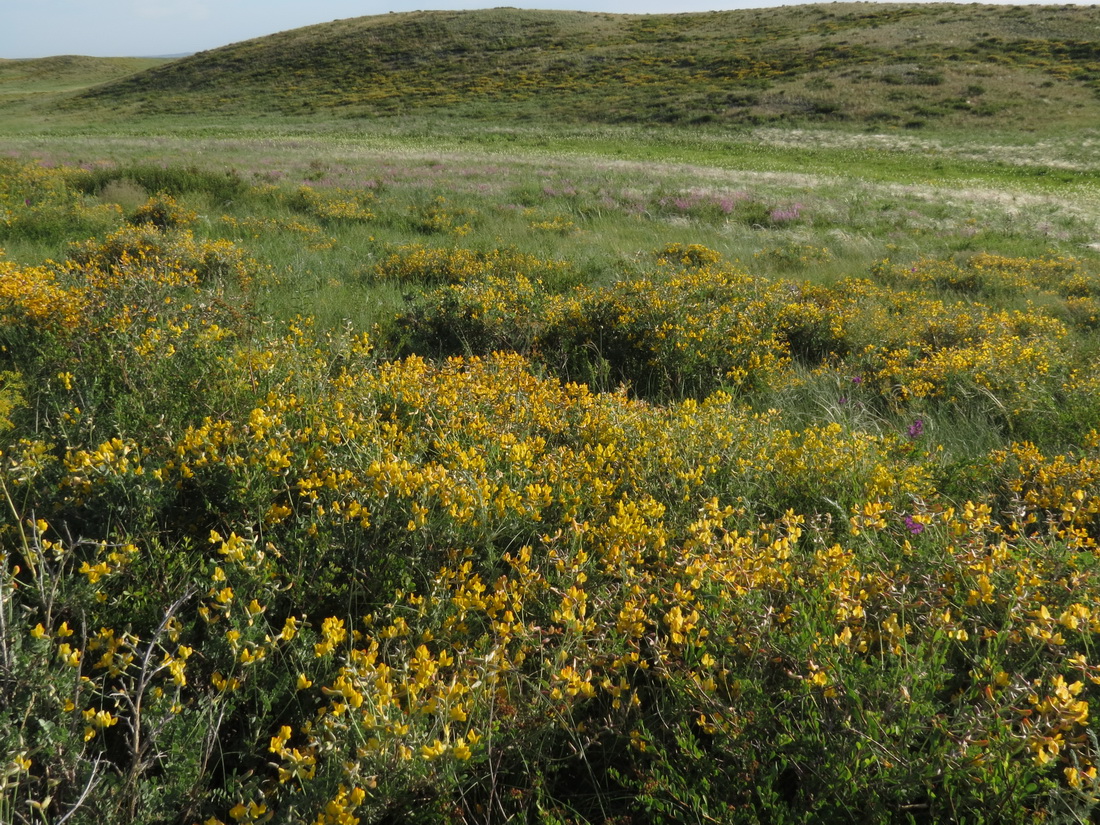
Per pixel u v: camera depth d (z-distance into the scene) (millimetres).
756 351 5992
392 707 1760
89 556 2514
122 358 3855
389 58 62000
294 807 1599
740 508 2979
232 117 50094
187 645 2203
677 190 20797
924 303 8516
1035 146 33781
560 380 5770
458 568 2455
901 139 36406
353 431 3152
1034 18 53438
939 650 2059
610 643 2111
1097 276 11500
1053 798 1671
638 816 1844
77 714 1725
